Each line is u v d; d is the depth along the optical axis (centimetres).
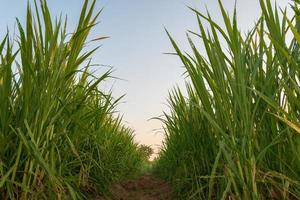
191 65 226
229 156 196
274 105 179
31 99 232
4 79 227
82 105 268
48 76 237
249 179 194
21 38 230
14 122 237
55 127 254
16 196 231
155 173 719
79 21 250
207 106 227
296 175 190
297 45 194
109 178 408
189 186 318
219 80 213
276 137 190
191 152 295
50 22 244
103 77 276
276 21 196
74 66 258
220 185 250
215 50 213
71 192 237
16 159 220
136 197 422
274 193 206
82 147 335
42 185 228
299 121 188
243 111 199
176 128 365
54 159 251
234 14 205
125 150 558
